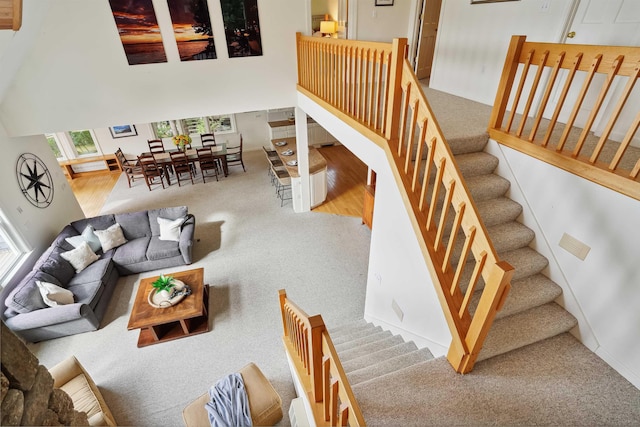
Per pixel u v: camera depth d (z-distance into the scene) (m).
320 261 5.25
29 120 4.40
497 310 1.77
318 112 4.23
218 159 8.59
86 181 8.41
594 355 2.23
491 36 3.95
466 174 2.92
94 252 4.96
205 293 4.54
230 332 4.05
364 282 4.81
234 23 4.58
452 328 2.09
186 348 3.85
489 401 1.94
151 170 7.64
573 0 2.96
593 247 2.17
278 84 5.22
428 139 2.11
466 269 2.51
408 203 2.34
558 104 2.30
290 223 6.30
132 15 4.14
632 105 2.66
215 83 4.90
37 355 3.76
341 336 3.53
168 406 3.25
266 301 4.50
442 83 5.05
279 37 4.86
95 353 3.80
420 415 1.88
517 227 2.71
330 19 8.19
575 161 2.18
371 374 2.39
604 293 2.13
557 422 1.83
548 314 2.41
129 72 4.47
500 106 2.84
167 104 4.83
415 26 5.79
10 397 0.94
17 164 4.62
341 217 6.48
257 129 9.94
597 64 1.97
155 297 4.08
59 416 1.21
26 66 4.08
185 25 4.39
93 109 4.55
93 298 4.13
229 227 6.21
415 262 2.46
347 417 1.49
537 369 2.13
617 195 1.96
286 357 3.72
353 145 3.20
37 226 4.85
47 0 3.66
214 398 2.91
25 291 3.75
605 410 1.88
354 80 2.96
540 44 2.34
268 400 2.91
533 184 2.59
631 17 2.63
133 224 5.43
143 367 3.63
